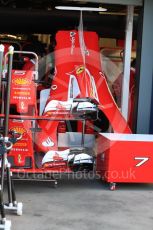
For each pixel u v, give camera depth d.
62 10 6.09
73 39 5.36
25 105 4.50
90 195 4.51
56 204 4.18
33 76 4.57
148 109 5.38
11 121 4.48
